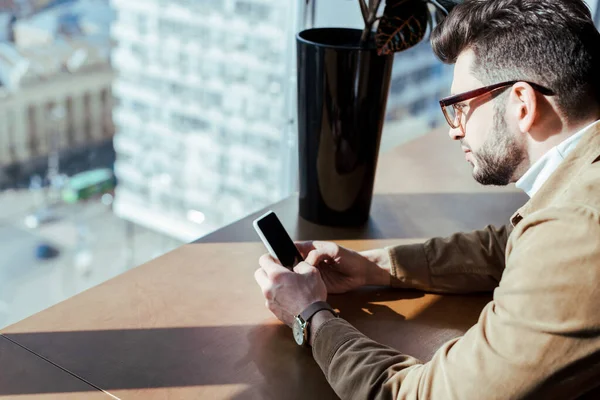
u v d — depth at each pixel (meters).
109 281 1.35
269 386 1.08
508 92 1.00
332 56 1.53
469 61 1.04
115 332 1.19
